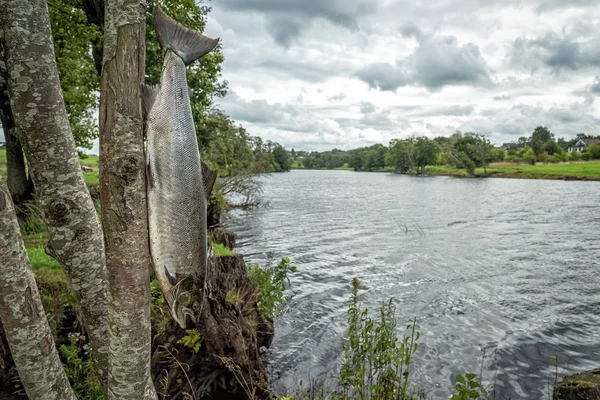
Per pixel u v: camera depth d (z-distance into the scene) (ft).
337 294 36.81
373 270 45.52
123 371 7.47
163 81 7.20
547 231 70.23
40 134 7.43
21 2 7.07
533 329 29.25
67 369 17.06
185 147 7.20
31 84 7.21
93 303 8.39
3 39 7.14
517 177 270.46
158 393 18.45
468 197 137.90
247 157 145.48
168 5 35.81
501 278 42.04
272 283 27.30
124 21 6.71
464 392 13.57
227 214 94.63
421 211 101.30
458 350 25.93
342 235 68.49
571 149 498.28
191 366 19.24
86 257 8.18
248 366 20.18
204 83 45.60
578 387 14.85
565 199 125.80
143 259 7.32
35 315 7.86
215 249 28.12
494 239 63.57
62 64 43.11
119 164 6.84
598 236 65.21
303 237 66.80
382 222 83.10
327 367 23.26
